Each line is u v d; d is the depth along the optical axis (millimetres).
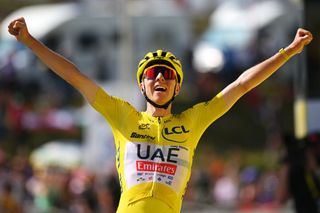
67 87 79625
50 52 16328
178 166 15984
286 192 26375
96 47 81000
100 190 46406
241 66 77688
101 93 16422
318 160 25172
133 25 81875
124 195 15945
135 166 15969
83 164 59156
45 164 57312
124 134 16234
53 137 72938
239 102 83312
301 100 26219
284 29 78875
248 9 82312
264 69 16500
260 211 54031
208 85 78562
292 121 77000
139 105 51750
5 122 71938
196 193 58594
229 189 58562
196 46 83750
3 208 40938
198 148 78125
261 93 81188
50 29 80312
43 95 77875
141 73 16438
